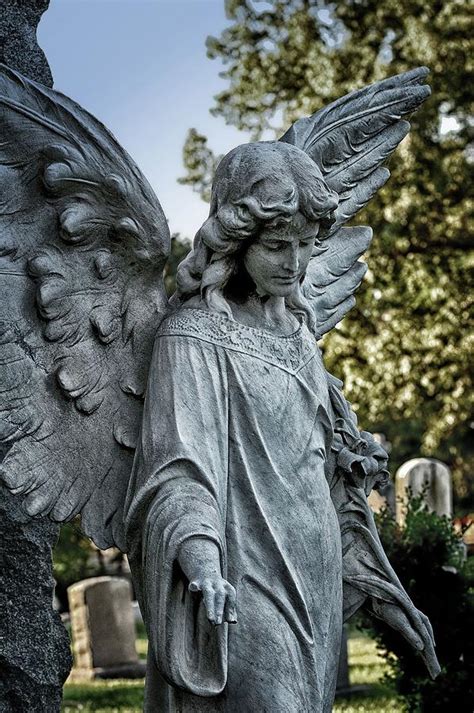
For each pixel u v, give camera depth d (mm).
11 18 3885
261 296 3629
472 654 6895
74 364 3588
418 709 7090
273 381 3543
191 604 3311
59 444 3598
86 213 3500
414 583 6918
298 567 3502
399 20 15492
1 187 3479
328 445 3711
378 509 8750
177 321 3541
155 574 3322
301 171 3479
